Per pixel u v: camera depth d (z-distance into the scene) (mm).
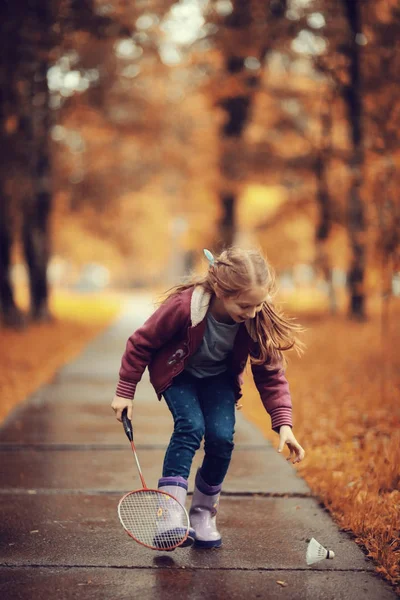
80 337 24594
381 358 15047
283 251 32344
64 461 7672
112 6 17953
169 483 4840
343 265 26203
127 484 6773
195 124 31578
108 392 12867
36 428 9469
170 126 29938
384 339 16609
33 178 21344
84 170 28703
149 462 7660
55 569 4660
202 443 8648
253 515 5852
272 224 30234
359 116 15984
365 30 14570
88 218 32250
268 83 26438
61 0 16078
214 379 5258
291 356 16453
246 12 20438
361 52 14320
